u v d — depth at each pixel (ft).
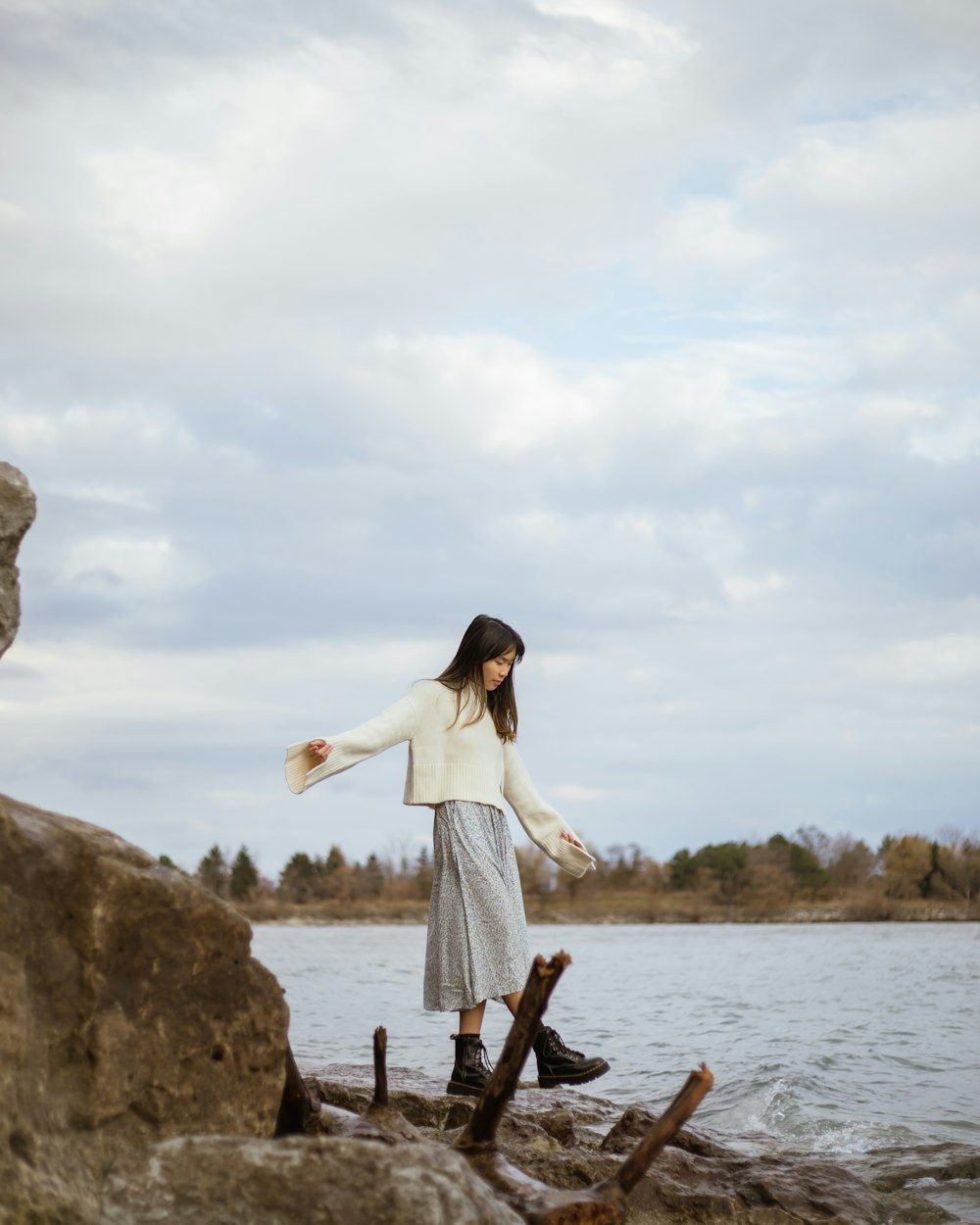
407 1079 21.36
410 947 143.64
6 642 11.00
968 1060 30.01
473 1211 9.09
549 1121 16.74
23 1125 9.00
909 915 345.92
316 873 406.62
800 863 385.29
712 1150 16.01
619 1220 10.55
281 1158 9.23
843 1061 29.81
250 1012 10.91
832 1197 14.56
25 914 9.51
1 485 11.06
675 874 403.95
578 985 67.15
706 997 54.85
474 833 18.10
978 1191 16.44
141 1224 9.11
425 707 18.51
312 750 17.20
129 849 10.45
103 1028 9.84
